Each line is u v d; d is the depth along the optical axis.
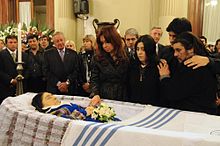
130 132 1.39
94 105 2.01
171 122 1.74
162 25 4.43
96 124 1.50
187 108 1.91
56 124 1.55
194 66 1.84
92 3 5.08
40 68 3.61
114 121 1.84
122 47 2.27
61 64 3.28
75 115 1.84
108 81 2.27
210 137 1.29
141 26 4.95
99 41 2.26
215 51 3.73
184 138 1.30
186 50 1.83
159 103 2.14
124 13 5.01
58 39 3.31
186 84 1.86
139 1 4.95
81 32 5.12
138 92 2.19
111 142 1.41
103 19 5.07
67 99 2.24
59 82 3.21
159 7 4.72
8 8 5.36
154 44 2.15
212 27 4.70
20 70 2.23
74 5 4.96
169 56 2.01
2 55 3.49
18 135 1.67
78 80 3.38
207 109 1.86
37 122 1.61
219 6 4.66
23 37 3.88
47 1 5.18
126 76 2.26
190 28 2.02
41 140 1.57
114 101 2.10
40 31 4.44
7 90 3.44
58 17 4.93
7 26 4.44
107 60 2.25
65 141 1.50
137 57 2.19
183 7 4.65
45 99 2.00
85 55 3.43
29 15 5.29
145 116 1.85
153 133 1.36
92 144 1.44
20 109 1.75
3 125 1.77
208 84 1.85
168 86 1.94
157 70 2.14
